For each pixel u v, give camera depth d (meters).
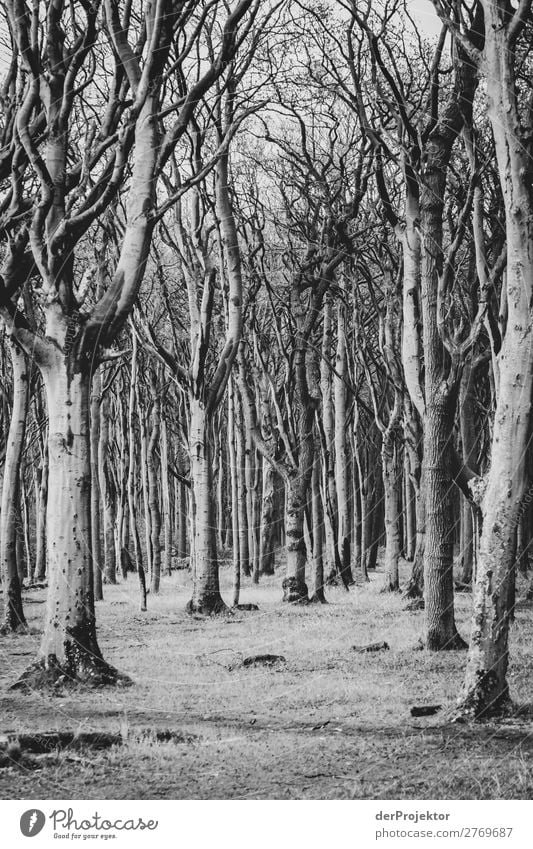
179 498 47.69
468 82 16.58
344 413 31.48
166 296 26.27
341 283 29.03
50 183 13.66
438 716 10.48
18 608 19.61
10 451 19.69
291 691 12.41
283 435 27.45
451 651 16.28
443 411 16.91
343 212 26.12
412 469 24.98
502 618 10.44
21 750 8.58
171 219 27.80
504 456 10.45
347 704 11.46
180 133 14.16
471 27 15.46
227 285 26.45
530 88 15.37
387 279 24.44
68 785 7.66
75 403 13.45
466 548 30.81
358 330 27.73
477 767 8.18
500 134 10.25
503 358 10.52
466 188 17.39
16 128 14.41
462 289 20.66
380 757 8.59
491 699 10.34
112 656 16.20
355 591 27.92
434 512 16.86
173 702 11.70
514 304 10.39
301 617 22.72
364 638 18.08
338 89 22.09
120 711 11.05
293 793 7.45
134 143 14.41
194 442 24.41
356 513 37.34
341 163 25.33
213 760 8.52
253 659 15.01
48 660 12.95
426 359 17.03
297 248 29.80
